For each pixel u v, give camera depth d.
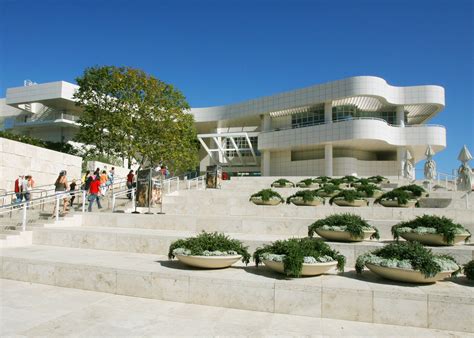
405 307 5.31
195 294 6.30
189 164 33.75
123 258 8.35
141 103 29.52
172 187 24.62
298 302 5.75
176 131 30.70
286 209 13.38
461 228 8.01
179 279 6.43
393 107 43.12
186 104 33.09
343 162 42.22
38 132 47.62
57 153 21.80
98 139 30.08
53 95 42.94
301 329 5.13
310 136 42.28
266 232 10.77
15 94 45.00
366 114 44.84
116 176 27.03
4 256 8.28
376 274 6.41
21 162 19.19
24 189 16.48
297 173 46.25
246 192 19.62
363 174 43.12
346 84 39.66
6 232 11.20
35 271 7.77
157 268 7.03
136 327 5.16
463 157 18.22
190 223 11.62
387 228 9.73
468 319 5.09
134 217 12.46
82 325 5.22
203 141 51.81
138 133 29.41
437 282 6.03
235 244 7.22
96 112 30.62
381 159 46.16
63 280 7.44
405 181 26.50
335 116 44.06
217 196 18.48
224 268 7.07
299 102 43.75
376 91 38.84
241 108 49.81
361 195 14.07
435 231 7.67
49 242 10.84
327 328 5.18
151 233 10.55
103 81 30.47
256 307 5.94
